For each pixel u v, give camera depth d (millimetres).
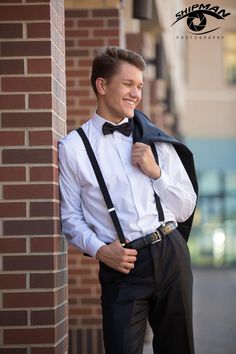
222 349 9438
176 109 19922
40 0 5031
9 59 5027
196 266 29047
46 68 5016
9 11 5047
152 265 4637
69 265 8648
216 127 29641
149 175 4707
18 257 4934
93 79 4859
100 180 4715
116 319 4594
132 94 4762
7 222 4941
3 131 4988
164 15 10430
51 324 4918
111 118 4832
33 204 4934
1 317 4918
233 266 29016
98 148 4777
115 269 4648
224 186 29500
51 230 4930
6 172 4965
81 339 8586
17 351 4906
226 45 29625
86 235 4734
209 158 29578
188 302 4730
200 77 29703
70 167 4824
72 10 8711
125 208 4684
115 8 8680
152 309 4766
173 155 4855
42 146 4965
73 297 8641
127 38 10727
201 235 29172
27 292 4926
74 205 4895
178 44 16516
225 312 13758
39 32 5027
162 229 4695
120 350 4551
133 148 4711
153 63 11383
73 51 8742
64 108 5504
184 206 4793
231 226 29219
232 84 29797
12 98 5004
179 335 4738
